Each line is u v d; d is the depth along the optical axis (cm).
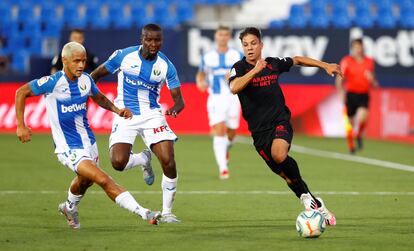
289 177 2941
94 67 5059
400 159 5753
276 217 3200
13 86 7456
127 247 2528
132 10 9406
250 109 3002
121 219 3117
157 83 3148
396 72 7719
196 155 5847
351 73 6259
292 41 7638
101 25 9175
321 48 7638
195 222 3064
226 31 4694
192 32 7531
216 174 4778
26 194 3841
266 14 9538
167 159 3061
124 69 3120
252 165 5294
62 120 2805
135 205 2680
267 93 2980
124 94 3159
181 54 7525
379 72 7712
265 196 3847
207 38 7531
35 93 2748
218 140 4600
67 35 7388
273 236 2742
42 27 9119
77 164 2745
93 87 2853
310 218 2691
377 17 9319
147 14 9406
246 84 2836
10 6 9419
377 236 2752
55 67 4659
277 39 7619
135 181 4397
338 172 4919
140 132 3172
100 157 5600
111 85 7344
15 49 8888
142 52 3114
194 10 9525
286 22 9138
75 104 2805
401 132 7269
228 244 2586
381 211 3372
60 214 3244
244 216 3225
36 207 3434
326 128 7475
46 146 6331
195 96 7525
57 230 2859
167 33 7519
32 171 4781
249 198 3775
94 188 4041
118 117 3169
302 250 2491
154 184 4284
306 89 7475
